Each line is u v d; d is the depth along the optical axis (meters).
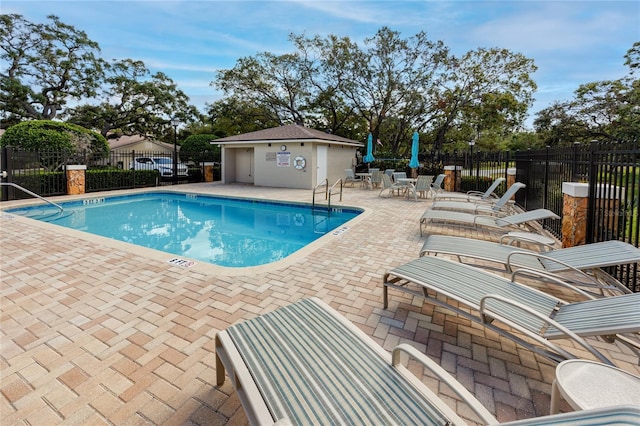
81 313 3.36
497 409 2.15
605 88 24.92
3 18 23.44
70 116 28.98
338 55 25.89
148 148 34.78
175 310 3.43
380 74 25.38
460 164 15.87
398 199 12.34
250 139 17.50
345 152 20.44
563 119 26.80
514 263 3.86
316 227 9.35
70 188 12.88
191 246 7.44
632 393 1.67
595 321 2.33
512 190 7.36
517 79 23.92
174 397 2.24
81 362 2.60
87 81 26.95
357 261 5.05
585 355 2.76
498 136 34.34
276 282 4.18
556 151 6.71
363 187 16.92
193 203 13.17
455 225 7.77
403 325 3.17
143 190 14.87
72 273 4.43
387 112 27.55
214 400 2.21
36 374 2.46
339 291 3.93
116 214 10.96
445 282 3.12
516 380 2.43
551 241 4.76
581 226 5.03
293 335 2.16
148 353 2.71
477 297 2.84
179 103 31.62
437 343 2.89
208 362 2.60
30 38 24.83
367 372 1.81
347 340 2.11
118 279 4.23
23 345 2.81
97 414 2.10
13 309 3.43
